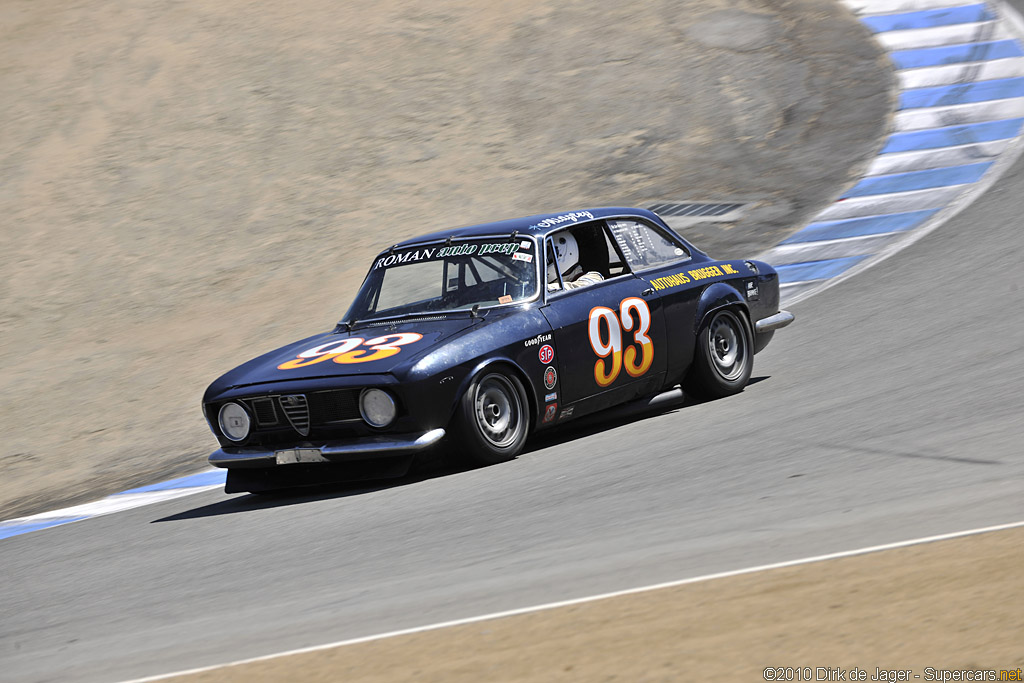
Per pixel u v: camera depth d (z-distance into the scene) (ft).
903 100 225.97
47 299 180.86
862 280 128.77
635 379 85.20
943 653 33.50
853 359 96.32
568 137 224.74
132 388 139.03
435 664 38.04
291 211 204.13
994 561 41.24
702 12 284.20
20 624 56.49
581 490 65.62
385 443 72.54
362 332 82.23
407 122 238.89
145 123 248.73
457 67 262.26
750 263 96.94
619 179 201.26
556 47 267.59
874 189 175.94
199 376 138.72
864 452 65.21
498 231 85.40
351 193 209.15
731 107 230.89
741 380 92.17
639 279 87.51
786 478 61.57
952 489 53.98
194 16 296.71
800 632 36.60
